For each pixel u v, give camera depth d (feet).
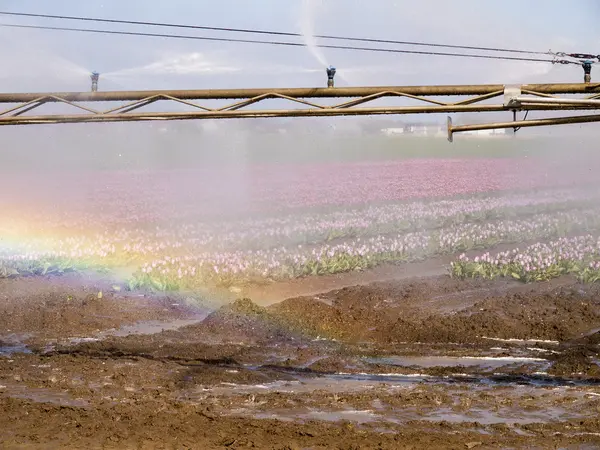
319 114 43.80
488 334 49.67
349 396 35.29
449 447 28.27
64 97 45.42
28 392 35.45
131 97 45.14
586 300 56.34
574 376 40.22
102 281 62.59
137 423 30.48
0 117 45.21
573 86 44.50
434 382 38.81
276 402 34.27
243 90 44.42
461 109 43.57
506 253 68.74
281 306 54.29
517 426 31.27
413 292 59.36
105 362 41.32
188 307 56.18
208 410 32.76
